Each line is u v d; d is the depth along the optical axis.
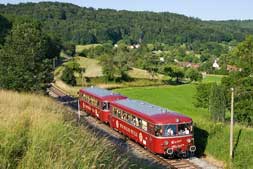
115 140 28.88
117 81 99.69
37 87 42.81
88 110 41.44
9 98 23.91
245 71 51.19
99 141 13.70
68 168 9.69
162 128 24.88
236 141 27.53
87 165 9.95
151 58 129.88
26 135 10.98
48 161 9.57
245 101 48.91
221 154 26.00
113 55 120.81
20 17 118.31
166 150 24.88
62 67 101.31
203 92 65.25
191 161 24.80
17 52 43.22
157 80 108.12
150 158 24.41
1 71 42.41
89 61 120.44
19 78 41.81
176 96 86.62
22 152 10.22
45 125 11.76
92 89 42.97
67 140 11.38
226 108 51.91
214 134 29.25
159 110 27.30
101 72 103.06
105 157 11.93
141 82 102.62
